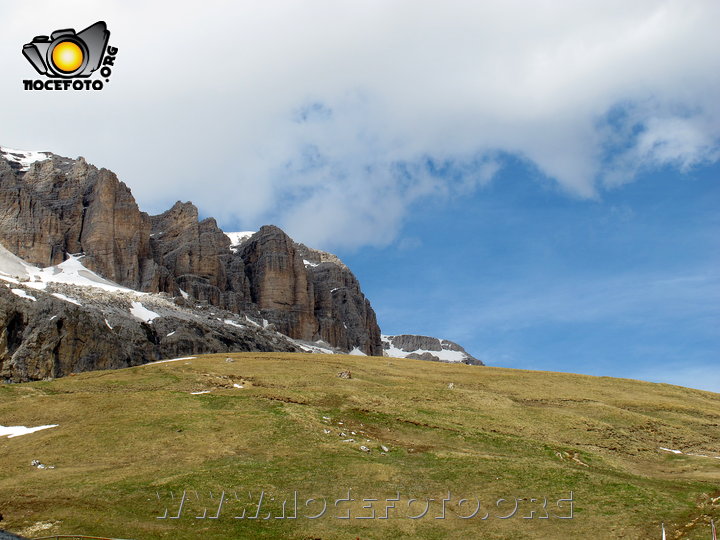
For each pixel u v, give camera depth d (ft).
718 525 149.28
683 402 308.19
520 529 149.89
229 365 325.62
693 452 230.48
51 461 182.50
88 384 279.28
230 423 213.05
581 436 235.61
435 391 285.02
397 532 146.30
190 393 254.27
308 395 259.60
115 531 137.90
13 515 143.84
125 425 209.97
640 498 166.20
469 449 211.41
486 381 329.93
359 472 177.47
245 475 172.04
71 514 144.36
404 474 178.50
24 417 224.12
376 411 245.65
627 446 228.63
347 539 141.69
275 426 211.00
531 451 211.82
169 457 185.26
